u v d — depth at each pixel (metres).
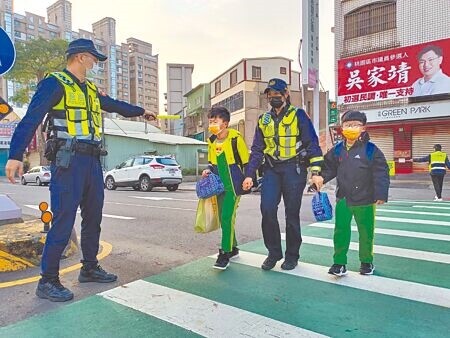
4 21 57.03
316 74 14.90
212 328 2.81
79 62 3.57
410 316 2.98
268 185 4.15
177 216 8.45
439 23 17.67
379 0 19.22
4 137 7.18
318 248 5.14
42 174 24.55
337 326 2.82
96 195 3.74
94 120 3.65
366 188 3.87
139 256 4.86
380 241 5.51
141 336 2.70
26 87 36.59
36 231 4.78
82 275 3.85
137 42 81.62
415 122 18.52
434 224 6.91
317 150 4.06
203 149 28.42
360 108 19.67
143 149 28.19
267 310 3.11
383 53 18.94
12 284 3.81
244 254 4.84
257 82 32.19
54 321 2.95
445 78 17.34
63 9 67.25
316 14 14.77
